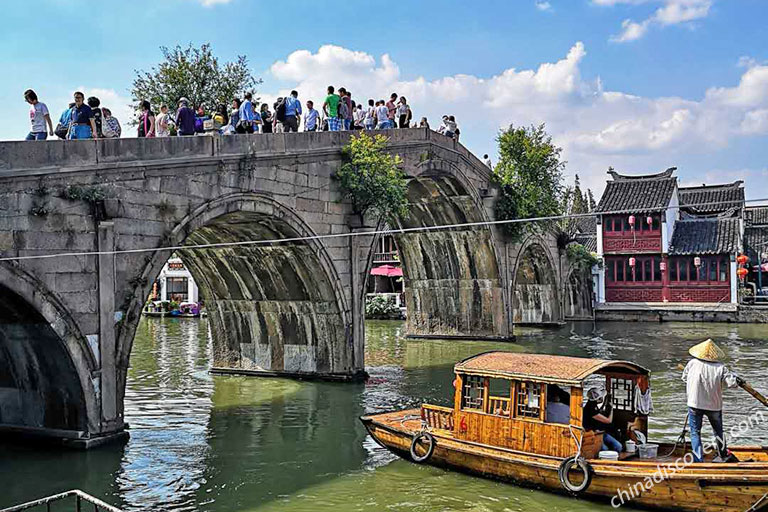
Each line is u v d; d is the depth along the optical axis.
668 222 37.81
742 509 8.30
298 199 16.34
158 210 12.77
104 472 10.91
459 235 27.12
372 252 18.98
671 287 37.47
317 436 13.18
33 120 11.69
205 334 31.91
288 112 16.95
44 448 11.98
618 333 30.98
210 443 12.69
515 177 28.16
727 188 42.91
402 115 21.88
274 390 17.44
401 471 10.94
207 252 18.31
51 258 11.03
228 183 14.30
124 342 12.29
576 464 9.35
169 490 10.21
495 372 10.33
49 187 10.94
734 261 36.34
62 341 11.25
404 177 20.91
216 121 13.97
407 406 15.66
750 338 28.47
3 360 12.16
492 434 10.34
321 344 18.58
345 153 17.64
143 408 15.57
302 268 17.53
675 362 21.97
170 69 25.48
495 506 9.41
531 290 34.88
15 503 9.62
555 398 10.41
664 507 8.84
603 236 38.53
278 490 10.22
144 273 12.48
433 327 28.97
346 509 9.45
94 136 12.11
